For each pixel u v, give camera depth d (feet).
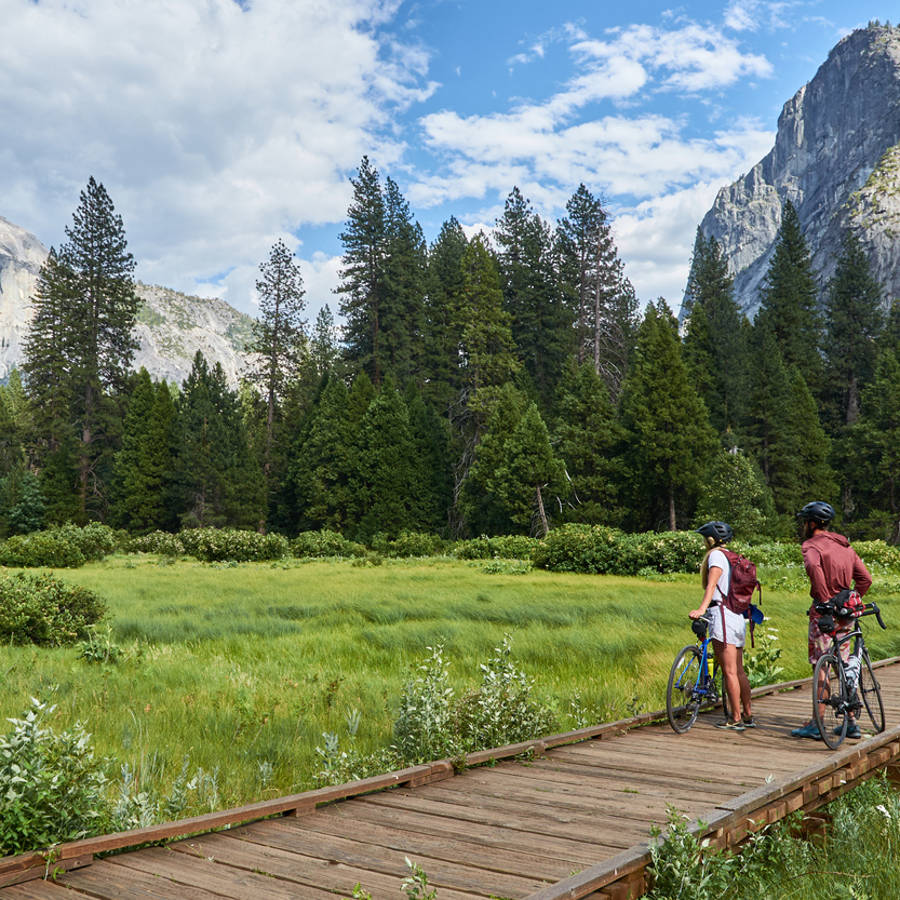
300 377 275.18
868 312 282.15
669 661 38.42
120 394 269.23
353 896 10.55
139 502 230.27
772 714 25.54
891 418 217.15
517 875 11.72
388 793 16.44
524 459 183.73
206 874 11.69
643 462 189.16
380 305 266.57
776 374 208.13
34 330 259.19
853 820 16.21
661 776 17.78
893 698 28.48
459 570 107.65
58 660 37.17
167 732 23.17
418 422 224.12
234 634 45.68
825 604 22.03
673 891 11.64
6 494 236.43
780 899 12.91
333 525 219.00
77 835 12.72
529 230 280.92
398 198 284.41
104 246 266.36
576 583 84.53
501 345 240.32
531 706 23.66
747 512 155.84
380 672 35.58
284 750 21.57
